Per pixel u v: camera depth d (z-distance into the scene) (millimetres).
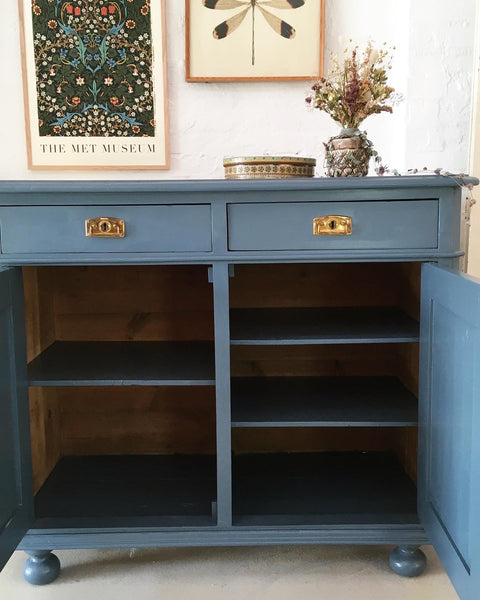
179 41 1932
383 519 1486
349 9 1915
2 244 1387
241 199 1369
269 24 1909
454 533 1203
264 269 1892
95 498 1627
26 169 1981
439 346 1302
